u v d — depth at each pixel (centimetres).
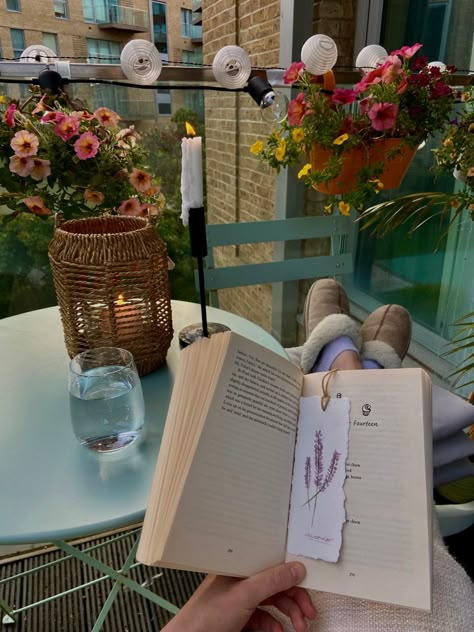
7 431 64
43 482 55
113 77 112
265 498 48
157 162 154
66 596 107
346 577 46
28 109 84
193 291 167
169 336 79
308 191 191
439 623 50
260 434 49
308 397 54
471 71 134
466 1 142
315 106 96
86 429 58
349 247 151
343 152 99
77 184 80
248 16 226
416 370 52
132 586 85
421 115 99
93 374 58
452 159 109
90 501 52
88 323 71
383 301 194
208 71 117
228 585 46
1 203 81
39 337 90
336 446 51
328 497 49
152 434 64
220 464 45
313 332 108
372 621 51
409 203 115
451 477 97
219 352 50
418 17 158
